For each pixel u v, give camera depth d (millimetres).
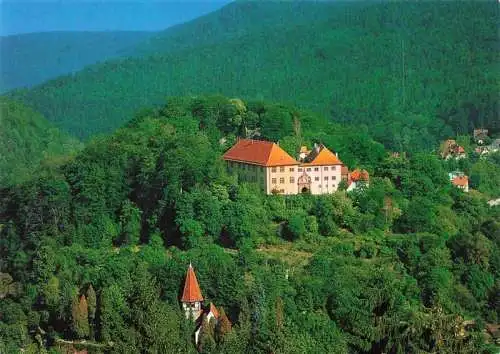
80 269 152625
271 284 139250
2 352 136250
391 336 118438
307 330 126875
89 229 166625
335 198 164000
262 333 123688
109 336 130125
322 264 147375
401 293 143375
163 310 127062
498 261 155875
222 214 159500
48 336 138375
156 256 152750
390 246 158625
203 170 167375
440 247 158500
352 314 128500
